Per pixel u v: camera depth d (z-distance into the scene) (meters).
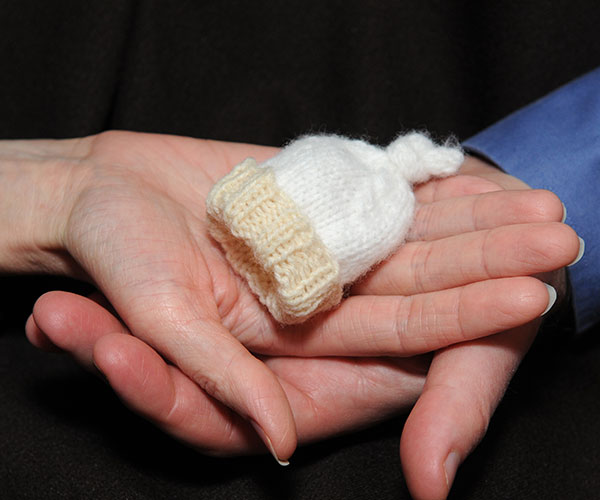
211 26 0.57
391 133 0.59
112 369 0.38
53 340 0.40
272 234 0.40
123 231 0.42
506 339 0.41
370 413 0.44
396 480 0.43
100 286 0.42
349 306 0.42
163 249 0.41
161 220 0.43
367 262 0.42
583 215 0.47
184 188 0.47
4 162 0.47
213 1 0.56
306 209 0.42
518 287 0.39
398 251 0.43
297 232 0.40
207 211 0.42
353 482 0.43
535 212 0.41
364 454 0.45
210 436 0.41
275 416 0.38
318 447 0.45
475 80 0.59
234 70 0.58
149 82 0.57
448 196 0.46
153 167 0.47
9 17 0.55
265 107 0.58
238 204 0.41
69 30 0.56
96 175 0.45
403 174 0.45
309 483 0.43
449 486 0.37
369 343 0.42
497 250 0.40
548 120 0.49
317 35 0.58
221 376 0.39
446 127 0.59
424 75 0.58
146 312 0.40
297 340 0.43
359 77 0.58
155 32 0.56
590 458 0.45
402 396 0.44
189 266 0.42
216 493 0.43
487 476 0.44
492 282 0.39
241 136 0.58
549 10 0.56
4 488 0.43
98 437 0.45
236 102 0.58
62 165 0.47
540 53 0.57
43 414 0.46
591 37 0.57
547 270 0.39
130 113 0.57
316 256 0.40
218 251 0.44
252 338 0.44
